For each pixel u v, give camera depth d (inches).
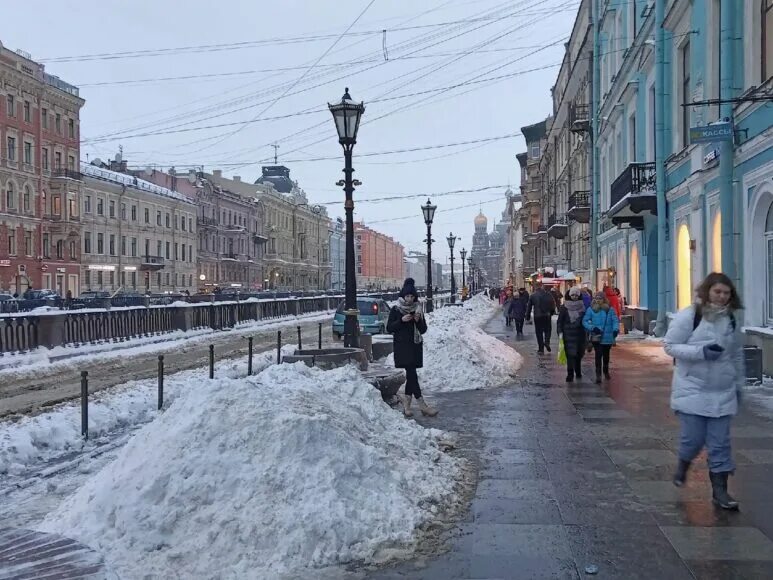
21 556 133.4
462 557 184.1
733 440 306.3
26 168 2333.9
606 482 250.2
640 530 202.5
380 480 215.2
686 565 177.9
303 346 919.0
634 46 903.1
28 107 2351.1
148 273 2903.5
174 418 222.5
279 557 178.9
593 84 1280.8
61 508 217.8
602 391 457.4
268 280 4124.0
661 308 805.2
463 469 267.0
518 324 1011.9
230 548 181.5
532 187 3043.8
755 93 493.7
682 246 728.3
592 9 1294.3
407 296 377.7
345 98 563.5
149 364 702.5
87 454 320.5
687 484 245.6
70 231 2465.6
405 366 377.7
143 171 3238.2
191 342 962.7
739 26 540.7
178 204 3105.3
